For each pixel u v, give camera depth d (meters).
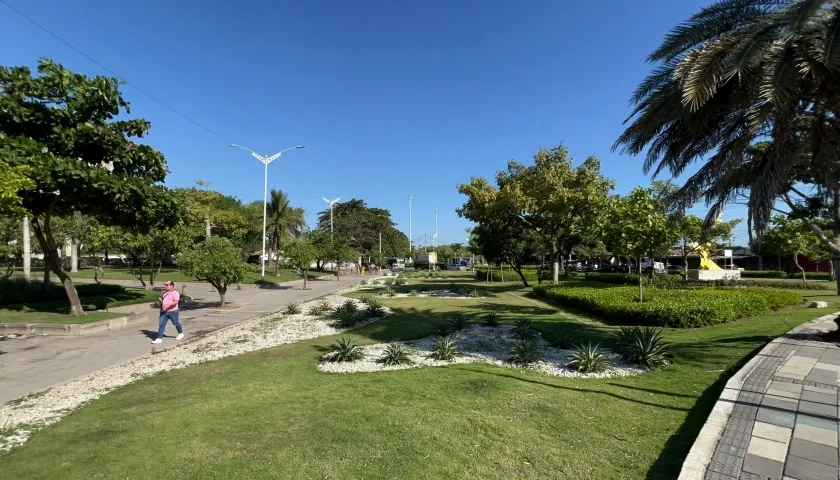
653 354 7.34
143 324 13.94
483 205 23.55
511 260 27.70
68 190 11.99
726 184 9.54
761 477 3.38
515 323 12.44
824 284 24.50
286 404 5.70
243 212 55.94
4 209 9.00
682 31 7.87
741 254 48.78
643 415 5.01
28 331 11.80
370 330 11.99
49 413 5.80
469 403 5.50
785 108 6.52
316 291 27.91
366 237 59.38
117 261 57.88
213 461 4.11
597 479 3.63
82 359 9.04
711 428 4.24
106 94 12.75
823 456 3.67
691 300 11.78
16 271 31.67
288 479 3.73
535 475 3.72
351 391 6.19
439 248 97.88
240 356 9.11
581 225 23.11
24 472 4.04
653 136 9.29
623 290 16.05
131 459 4.22
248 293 26.30
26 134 12.13
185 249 20.09
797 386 5.39
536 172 22.58
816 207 11.05
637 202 13.32
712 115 8.39
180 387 6.82
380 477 3.72
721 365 6.89
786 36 6.14
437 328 11.38
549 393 5.88
